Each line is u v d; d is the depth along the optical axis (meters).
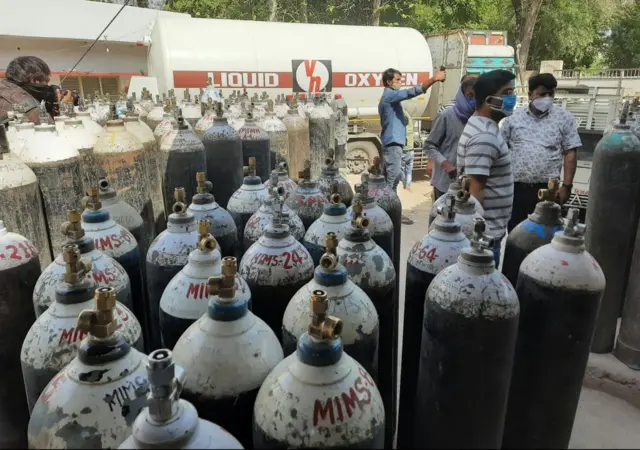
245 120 3.54
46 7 7.60
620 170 2.63
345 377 1.07
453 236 1.74
